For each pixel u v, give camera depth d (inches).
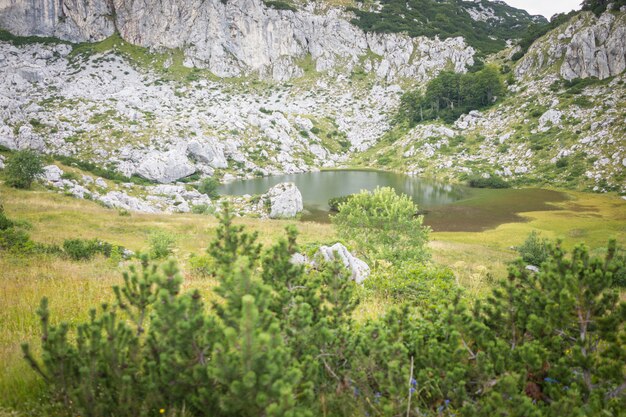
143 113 5128.0
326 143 5831.7
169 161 3762.3
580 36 4704.7
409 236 829.2
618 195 2913.4
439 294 404.5
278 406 120.0
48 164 2655.0
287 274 217.5
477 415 145.6
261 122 5482.3
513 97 4992.6
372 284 491.5
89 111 4827.8
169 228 1434.5
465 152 4443.9
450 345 179.3
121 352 157.3
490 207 2746.1
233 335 127.2
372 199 883.4
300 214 2645.2
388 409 142.3
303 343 175.8
